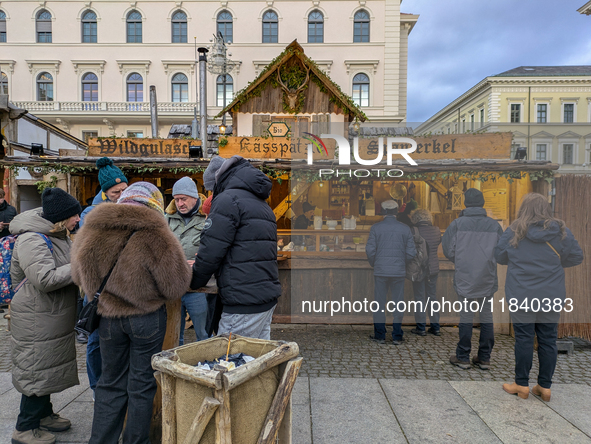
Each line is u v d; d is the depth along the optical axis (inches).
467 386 128.7
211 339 77.5
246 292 86.1
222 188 95.0
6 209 220.1
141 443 78.5
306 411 111.2
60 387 90.5
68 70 999.6
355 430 101.3
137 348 78.3
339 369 143.9
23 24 997.2
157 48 998.4
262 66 1000.9
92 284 76.6
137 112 975.0
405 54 1029.2
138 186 86.2
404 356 157.9
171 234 80.7
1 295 89.8
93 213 79.0
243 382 61.5
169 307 93.5
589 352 164.1
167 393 66.9
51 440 91.4
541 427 103.3
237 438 63.1
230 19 1003.3
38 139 368.2
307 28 997.8
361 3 984.3
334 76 1000.2
